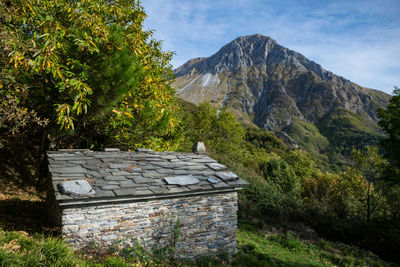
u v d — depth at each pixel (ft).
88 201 16.87
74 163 20.84
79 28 24.62
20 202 25.85
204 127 94.32
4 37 17.12
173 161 26.25
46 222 21.88
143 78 30.45
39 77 24.82
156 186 20.12
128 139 32.96
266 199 55.83
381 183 69.36
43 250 12.64
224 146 91.71
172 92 40.24
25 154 33.01
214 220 23.24
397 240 46.47
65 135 28.78
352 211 68.13
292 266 28.14
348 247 42.55
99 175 19.62
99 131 31.60
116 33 25.62
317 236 47.55
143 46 34.04
